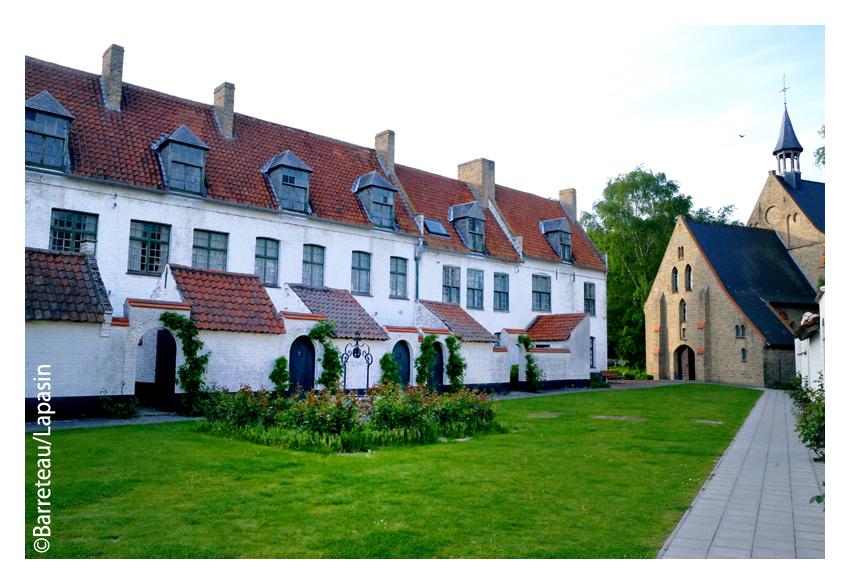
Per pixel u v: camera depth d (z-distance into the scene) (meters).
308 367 19.91
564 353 31.44
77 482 8.26
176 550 5.83
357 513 7.18
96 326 15.33
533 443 12.86
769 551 6.08
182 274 18.42
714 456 11.62
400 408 13.05
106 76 21.48
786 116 48.53
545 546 6.14
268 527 6.61
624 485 8.92
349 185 27.08
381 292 26.38
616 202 56.00
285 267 23.25
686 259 45.06
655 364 46.94
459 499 7.93
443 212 31.47
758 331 38.94
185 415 16.33
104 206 19.00
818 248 44.34
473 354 26.27
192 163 21.12
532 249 34.38
